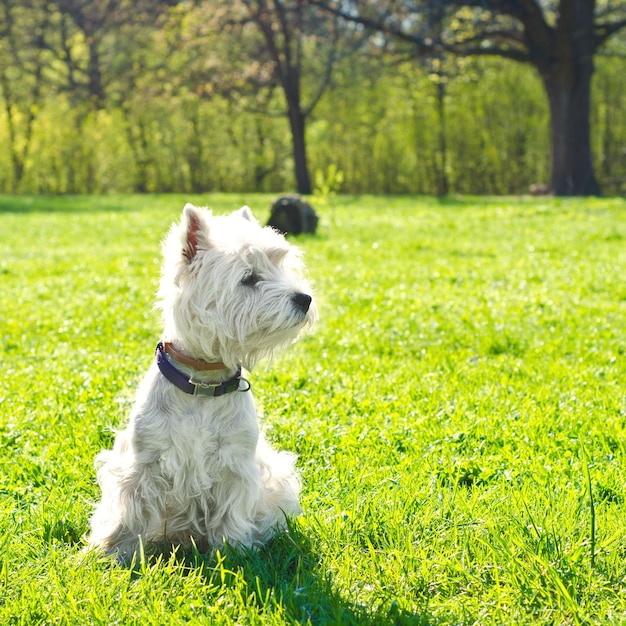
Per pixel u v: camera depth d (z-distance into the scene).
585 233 6.95
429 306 3.77
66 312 3.73
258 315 1.70
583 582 1.70
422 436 2.18
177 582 1.71
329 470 2.04
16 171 20.09
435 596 1.69
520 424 2.22
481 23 12.59
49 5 16.23
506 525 1.81
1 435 2.18
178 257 1.72
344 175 21.06
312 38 14.73
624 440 2.12
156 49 17.34
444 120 19.30
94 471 2.02
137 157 20.55
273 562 1.78
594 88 18.78
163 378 1.75
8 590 1.69
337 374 2.59
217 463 1.75
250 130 20.41
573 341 2.99
